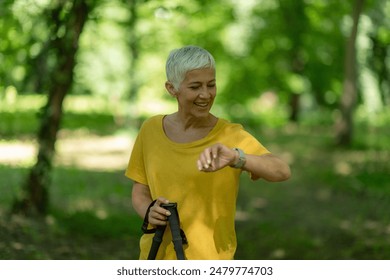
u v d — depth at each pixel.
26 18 9.91
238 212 12.80
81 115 33.16
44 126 10.36
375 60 19.75
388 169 16.83
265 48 28.67
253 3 27.86
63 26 9.93
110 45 22.69
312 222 11.68
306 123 33.47
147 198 3.65
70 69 10.18
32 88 10.35
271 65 29.11
